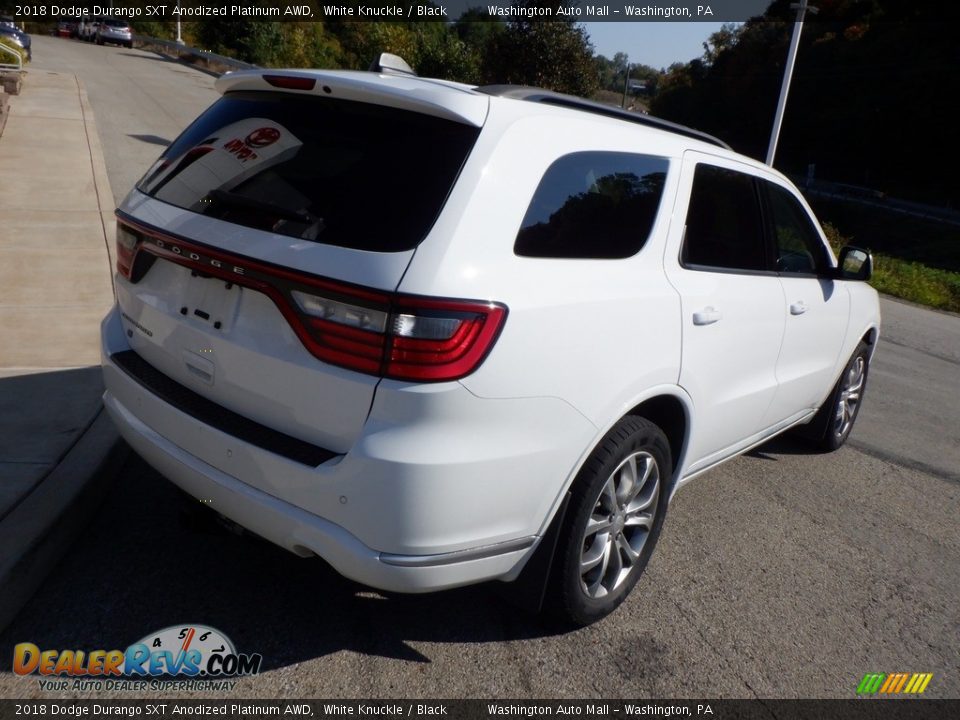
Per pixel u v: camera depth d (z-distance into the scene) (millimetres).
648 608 3463
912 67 76938
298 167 2709
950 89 74312
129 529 3605
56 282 6656
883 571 4070
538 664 3006
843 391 5449
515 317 2516
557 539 2910
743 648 3268
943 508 5004
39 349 5309
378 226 2479
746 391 3943
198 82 30328
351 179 2598
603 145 3031
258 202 2670
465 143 2602
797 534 4363
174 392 2900
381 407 2404
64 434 4078
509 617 3262
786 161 84000
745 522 4434
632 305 2965
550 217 2771
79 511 3502
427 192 2520
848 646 3377
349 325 2406
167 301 2949
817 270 4641
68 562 3316
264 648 2928
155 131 15797
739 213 3850
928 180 76812
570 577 2971
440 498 2455
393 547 2471
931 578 4059
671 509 4480
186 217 2838
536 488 2717
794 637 3393
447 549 2551
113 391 3188
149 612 3064
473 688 2842
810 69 82000
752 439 4402
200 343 2807
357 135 2713
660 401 3344
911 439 6402
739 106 85562
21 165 10312
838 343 4996
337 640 3010
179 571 3330
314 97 2877
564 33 27656
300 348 2514
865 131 78688
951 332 13820
